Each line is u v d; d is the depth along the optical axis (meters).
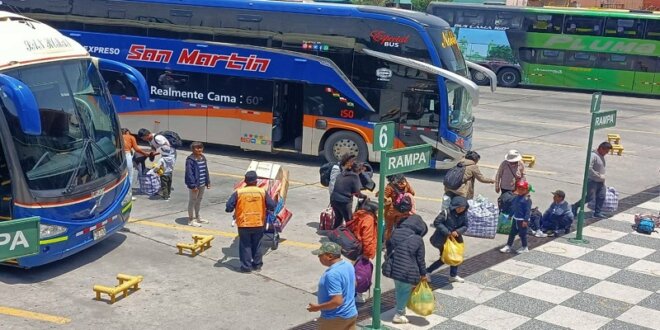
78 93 12.15
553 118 30.75
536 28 40.16
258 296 11.12
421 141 19.09
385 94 19.14
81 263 12.10
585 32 39.31
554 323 10.66
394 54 18.98
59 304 10.48
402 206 10.32
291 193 17.20
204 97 20.59
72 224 11.41
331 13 19.41
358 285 10.64
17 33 11.57
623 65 38.94
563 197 14.87
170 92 20.89
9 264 11.43
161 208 15.44
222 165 19.83
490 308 11.09
